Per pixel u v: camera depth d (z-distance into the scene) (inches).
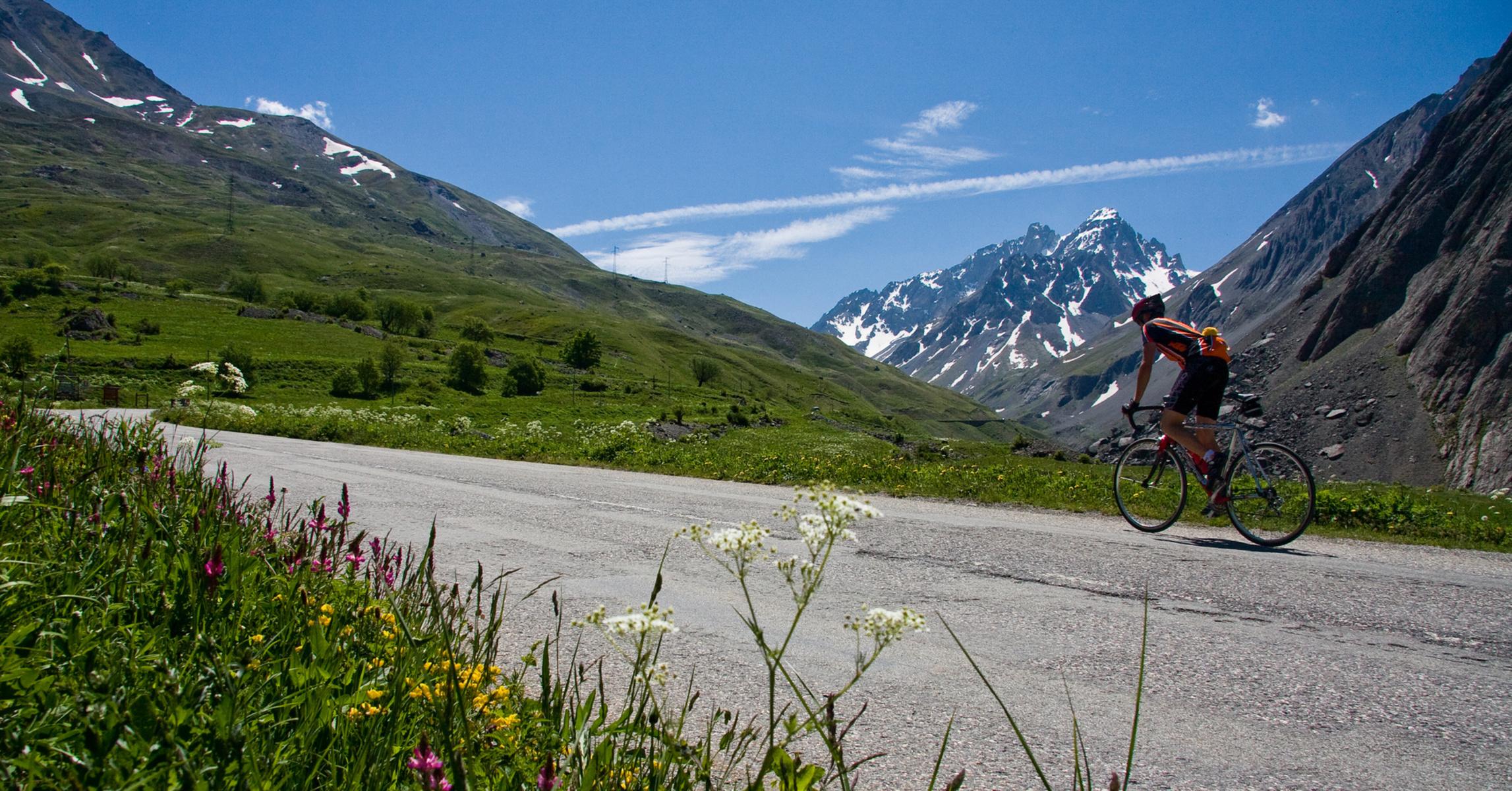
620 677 147.7
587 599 205.0
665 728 86.7
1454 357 5536.4
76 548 139.6
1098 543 288.2
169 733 72.5
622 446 722.2
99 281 6638.8
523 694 120.4
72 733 75.5
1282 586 224.5
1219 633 180.2
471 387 4913.9
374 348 5698.8
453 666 83.3
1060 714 134.0
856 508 85.0
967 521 341.4
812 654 164.7
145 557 125.5
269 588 133.6
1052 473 521.0
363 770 79.0
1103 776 111.6
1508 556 303.1
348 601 129.3
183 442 258.1
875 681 149.3
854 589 218.2
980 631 181.6
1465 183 6820.9
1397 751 121.1
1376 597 213.9
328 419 1161.4
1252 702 140.0
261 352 4938.5
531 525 316.2
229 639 106.3
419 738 85.9
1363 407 5787.4
